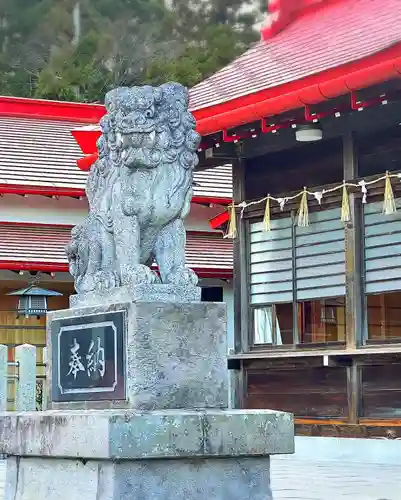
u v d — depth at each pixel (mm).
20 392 16453
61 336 8055
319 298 16406
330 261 16266
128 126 7852
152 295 7531
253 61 19047
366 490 11422
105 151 8320
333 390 16156
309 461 15727
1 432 8125
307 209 16438
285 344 17000
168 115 8023
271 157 17406
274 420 7406
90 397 7699
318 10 19547
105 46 44531
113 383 7473
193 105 17750
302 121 15531
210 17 45750
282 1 20234
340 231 16109
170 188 8023
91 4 45031
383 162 15359
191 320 7484
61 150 27234
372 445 15305
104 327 7602
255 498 7379
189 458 7184
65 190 24953
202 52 44938
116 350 7469
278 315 17203
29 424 7754
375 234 15508
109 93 8156
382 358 15172
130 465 7031
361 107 14266
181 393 7398
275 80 16656
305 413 16562
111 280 7820
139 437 6957
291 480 12648
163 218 8031
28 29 44750
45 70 44031
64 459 7465
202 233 26062
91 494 7172
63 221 25703
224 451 7203
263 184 17531
